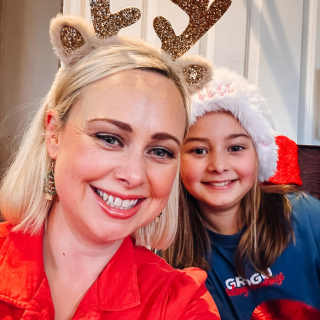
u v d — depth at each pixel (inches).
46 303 26.9
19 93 76.4
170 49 32.9
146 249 35.2
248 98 46.6
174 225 36.2
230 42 79.0
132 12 30.5
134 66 27.5
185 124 32.4
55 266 29.6
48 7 76.3
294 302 49.3
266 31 81.0
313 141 85.0
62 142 28.0
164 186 28.6
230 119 45.6
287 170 60.6
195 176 46.9
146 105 26.5
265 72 81.4
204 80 34.5
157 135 26.8
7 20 76.7
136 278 30.1
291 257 51.5
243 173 46.9
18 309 26.8
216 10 32.9
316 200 57.7
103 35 30.2
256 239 50.6
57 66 76.1
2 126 75.4
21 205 31.0
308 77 84.7
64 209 28.0
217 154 45.7
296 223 53.6
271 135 49.9
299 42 83.1
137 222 28.5
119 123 25.8
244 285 49.8
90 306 27.6
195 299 31.1
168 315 29.0
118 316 28.3
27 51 76.5
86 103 26.8
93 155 26.1
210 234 52.1
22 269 27.8
